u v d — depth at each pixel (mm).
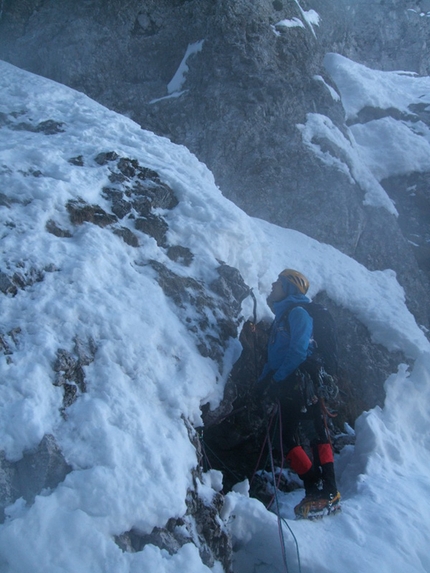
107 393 3023
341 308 6297
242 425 4551
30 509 2453
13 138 5125
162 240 4352
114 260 3852
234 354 3973
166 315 3725
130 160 4863
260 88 7449
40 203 3904
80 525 2463
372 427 4832
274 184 7117
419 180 8438
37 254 3512
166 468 2852
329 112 8086
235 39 7605
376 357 5996
